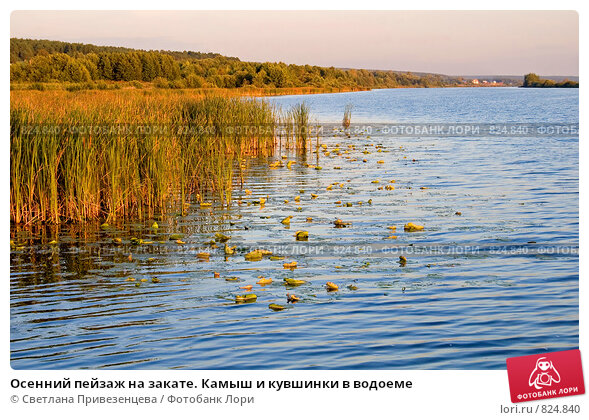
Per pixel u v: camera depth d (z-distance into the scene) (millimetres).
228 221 15531
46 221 15734
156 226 14977
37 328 9047
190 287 10711
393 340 8477
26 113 16359
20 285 10938
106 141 16531
